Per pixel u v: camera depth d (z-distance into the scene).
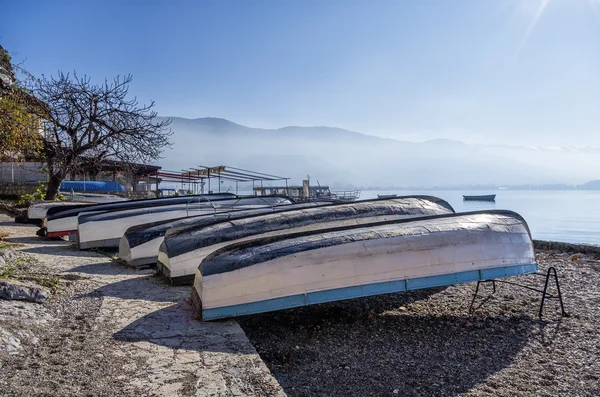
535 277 8.92
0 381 3.49
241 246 6.04
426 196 10.45
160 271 8.35
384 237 6.26
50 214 13.87
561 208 79.06
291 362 5.02
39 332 4.69
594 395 4.16
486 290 7.96
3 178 26.84
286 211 9.42
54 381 3.58
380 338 5.77
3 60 18.80
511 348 5.35
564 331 5.86
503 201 115.19
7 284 5.61
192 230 8.45
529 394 4.21
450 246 6.45
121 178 32.62
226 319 5.55
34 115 18.78
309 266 5.80
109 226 11.85
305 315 6.71
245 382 3.75
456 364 4.93
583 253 11.73
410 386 4.41
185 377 3.80
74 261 9.64
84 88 21.95
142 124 23.19
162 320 5.43
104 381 3.66
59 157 21.44
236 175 29.95
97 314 5.52
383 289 6.01
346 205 9.63
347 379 4.58
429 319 6.49
